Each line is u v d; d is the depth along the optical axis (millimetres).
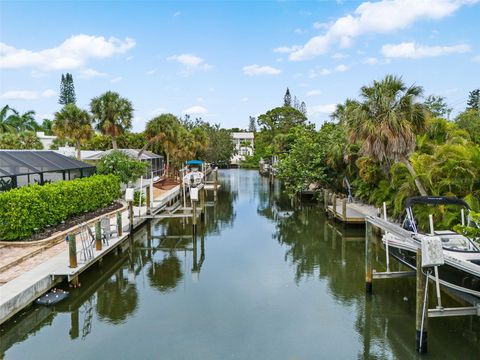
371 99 13602
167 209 22375
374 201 19500
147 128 34438
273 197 33062
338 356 7551
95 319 9234
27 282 9297
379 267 13234
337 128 26688
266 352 7668
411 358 7465
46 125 63469
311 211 25453
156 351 7699
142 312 9586
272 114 77750
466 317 8727
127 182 23141
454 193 12578
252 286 11414
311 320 9094
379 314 9367
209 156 57969
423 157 13594
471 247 9125
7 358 7480
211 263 13867
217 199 32000
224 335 8367
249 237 18188
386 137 13180
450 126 16406
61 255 11703
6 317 8148
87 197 17312
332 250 15672
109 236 13969
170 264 13859
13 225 12062
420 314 7348
